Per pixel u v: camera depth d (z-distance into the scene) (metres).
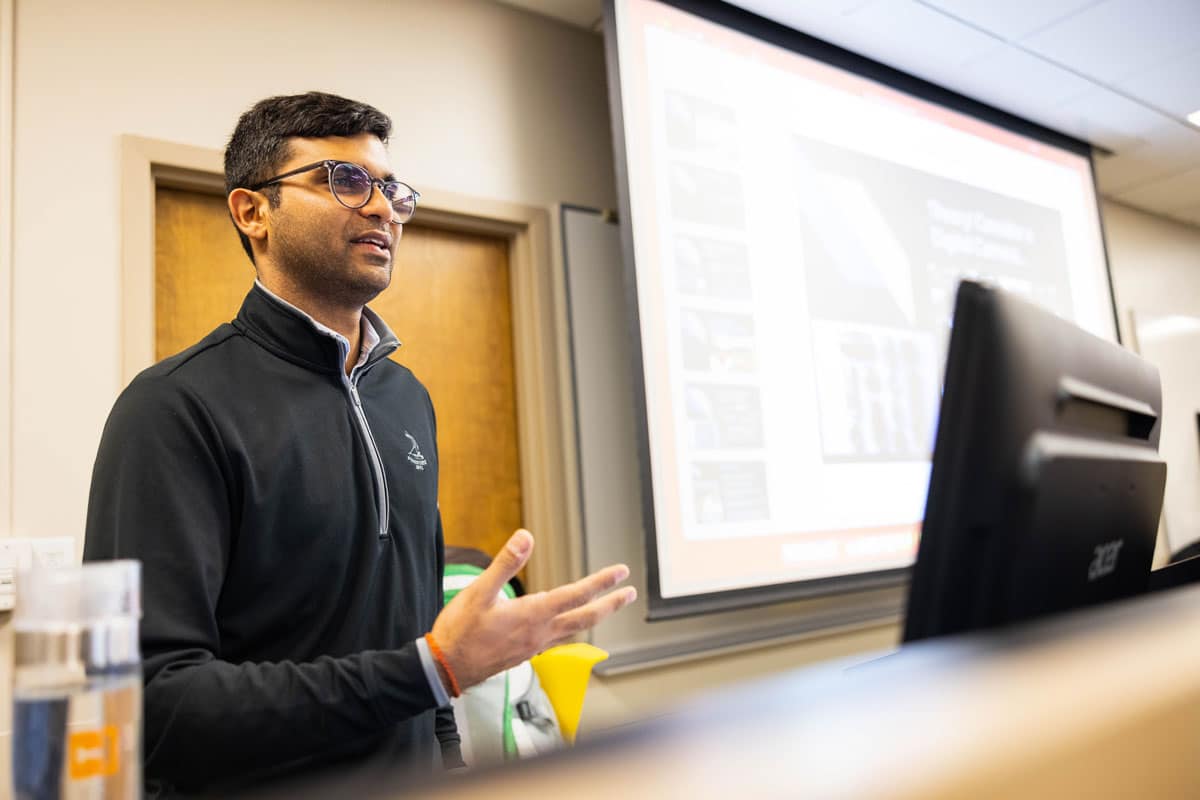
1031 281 2.97
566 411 2.10
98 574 0.32
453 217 2.03
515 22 2.20
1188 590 0.26
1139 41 2.60
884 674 0.17
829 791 0.13
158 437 0.72
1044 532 0.46
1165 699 0.18
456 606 0.58
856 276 2.47
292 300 0.93
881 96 2.67
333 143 0.93
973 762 0.14
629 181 2.03
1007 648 0.19
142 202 1.56
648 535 1.90
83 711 0.31
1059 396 0.47
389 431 0.94
